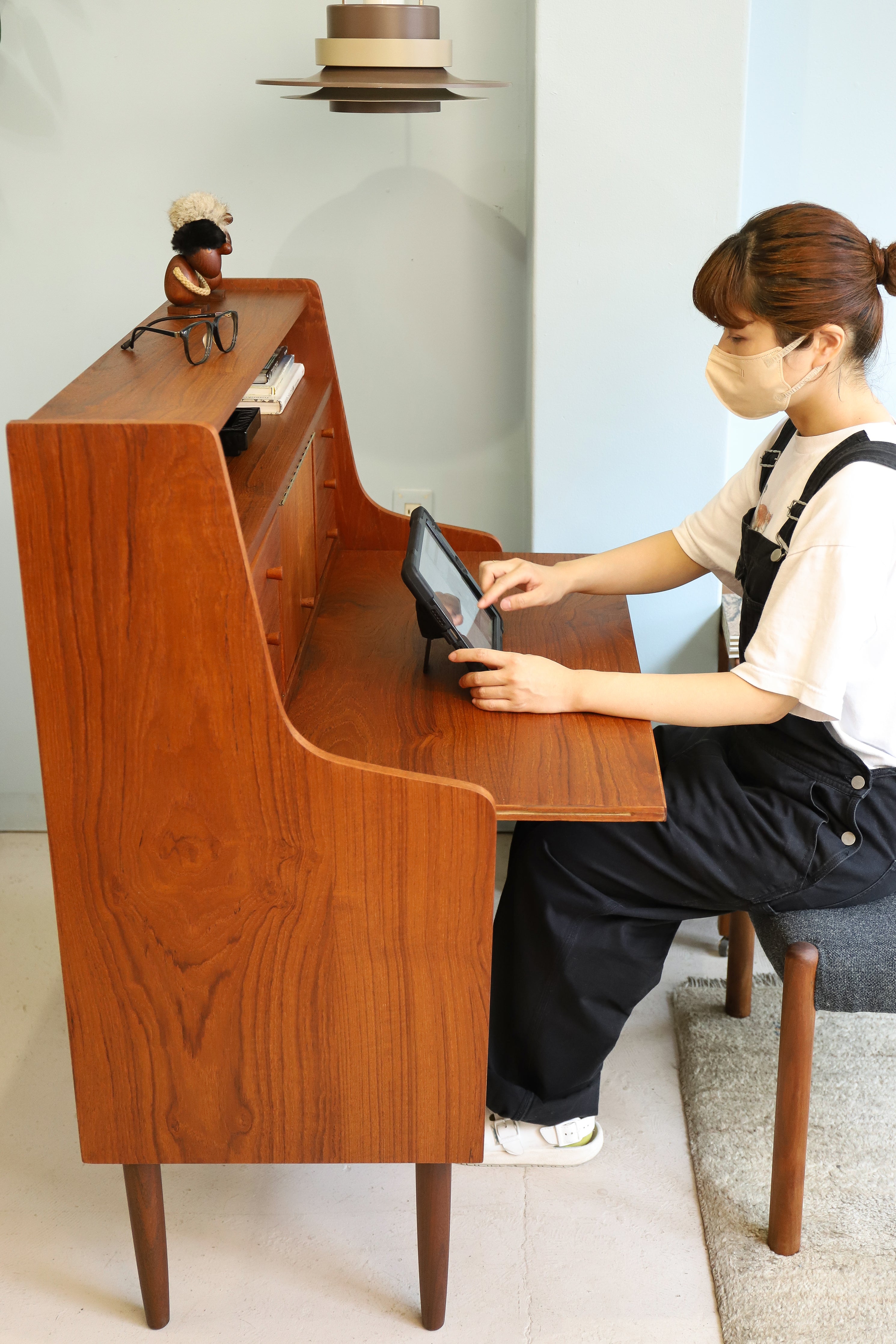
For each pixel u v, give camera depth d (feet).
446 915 3.82
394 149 6.29
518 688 4.35
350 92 5.23
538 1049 4.84
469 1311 4.50
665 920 4.67
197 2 6.01
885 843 4.48
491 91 6.17
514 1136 5.16
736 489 5.06
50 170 6.33
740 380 4.22
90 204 6.41
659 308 6.11
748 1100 5.39
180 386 3.81
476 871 3.75
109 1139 4.17
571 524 6.61
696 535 5.21
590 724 4.35
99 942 3.88
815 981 4.22
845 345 4.06
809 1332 4.30
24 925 6.81
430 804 3.67
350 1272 4.70
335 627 5.17
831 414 4.25
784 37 6.11
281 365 5.33
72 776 3.64
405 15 5.13
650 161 5.82
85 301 6.61
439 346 6.75
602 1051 4.87
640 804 3.87
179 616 3.43
